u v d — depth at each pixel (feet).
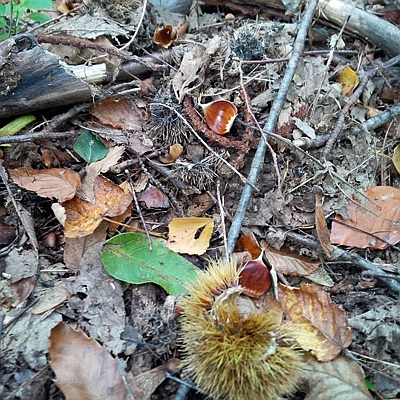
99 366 0.69
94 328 0.76
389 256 0.91
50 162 0.91
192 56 1.01
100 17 1.05
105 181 0.89
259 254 0.86
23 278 0.78
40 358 0.71
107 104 0.97
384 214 0.92
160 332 0.77
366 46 1.17
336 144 0.99
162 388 0.73
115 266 0.81
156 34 1.06
